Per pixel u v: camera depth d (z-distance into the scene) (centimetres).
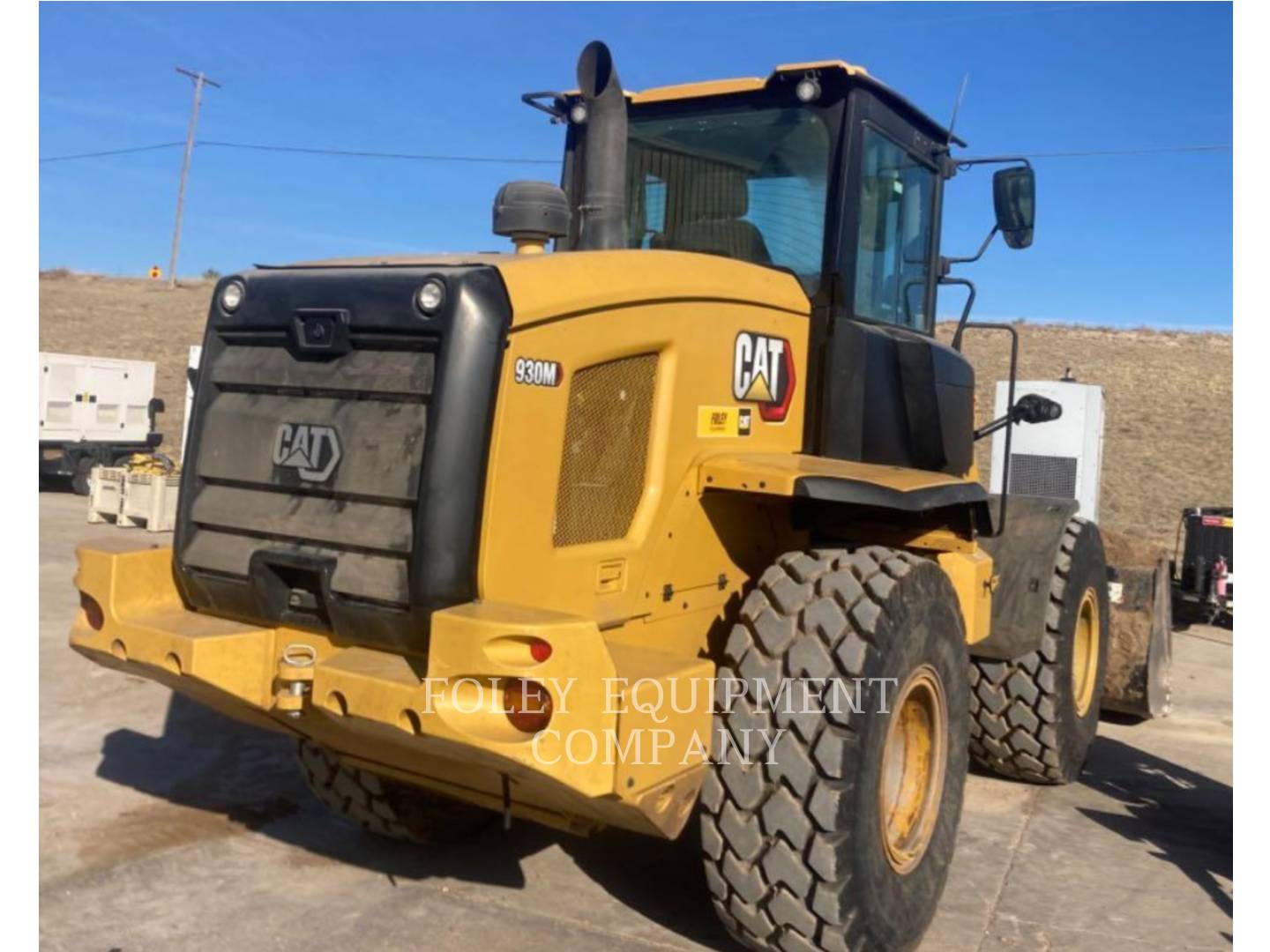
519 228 354
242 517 327
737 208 443
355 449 307
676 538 353
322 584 308
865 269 437
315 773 417
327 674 294
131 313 4181
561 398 312
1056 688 518
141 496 1241
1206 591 997
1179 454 2372
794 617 335
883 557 355
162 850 419
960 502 388
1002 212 488
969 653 471
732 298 370
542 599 309
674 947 357
